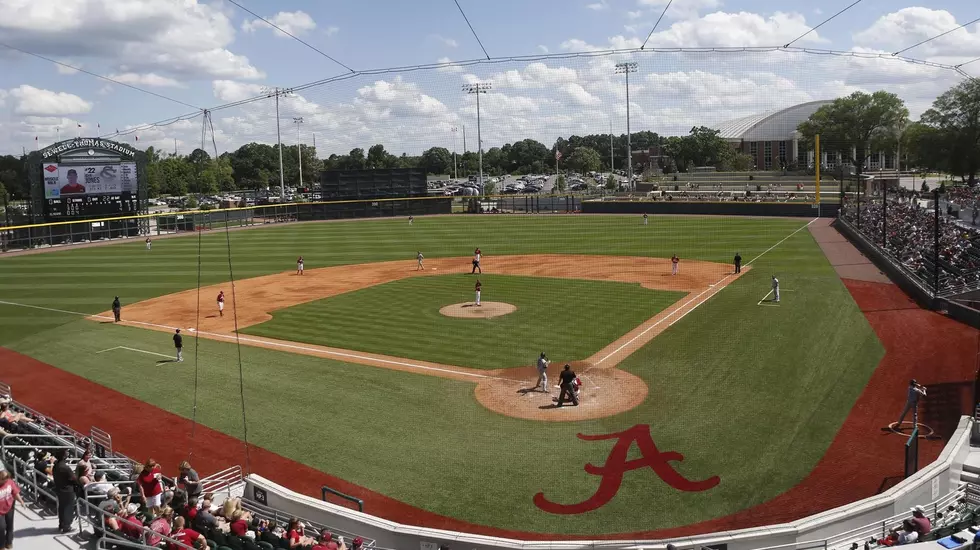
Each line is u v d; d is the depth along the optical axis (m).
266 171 137.00
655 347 29.50
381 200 99.50
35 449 17.59
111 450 19.86
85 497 13.82
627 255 57.81
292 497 16.23
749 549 13.91
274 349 30.97
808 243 60.94
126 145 79.62
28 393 26.52
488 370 27.11
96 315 39.91
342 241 72.81
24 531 13.38
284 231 84.25
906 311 34.78
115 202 79.31
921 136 50.81
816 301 37.66
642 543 13.84
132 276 53.16
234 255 63.50
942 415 21.50
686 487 17.55
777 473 18.11
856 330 31.36
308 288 46.28
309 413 23.12
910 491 15.53
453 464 19.14
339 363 28.47
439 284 46.28
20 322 38.66
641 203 91.06
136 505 15.13
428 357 29.00
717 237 66.69
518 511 16.62
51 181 74.56
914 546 11.03
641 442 20.16
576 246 64.06
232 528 13.49
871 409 22.17
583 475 18.31
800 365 26.58
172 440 21.39
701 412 22.25
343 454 19.97
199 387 26.16
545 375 24.66
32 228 72.88
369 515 16.17
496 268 52.81
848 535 14.52
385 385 25.64
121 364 29.69
